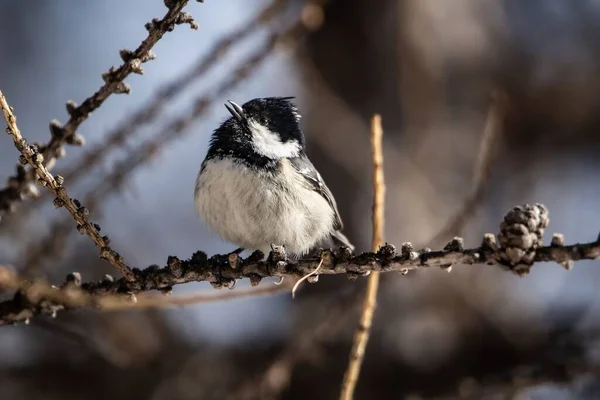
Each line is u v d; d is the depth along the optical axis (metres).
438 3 12.61
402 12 12.33
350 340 10.65
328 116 11.83
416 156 11.93
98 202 6.81
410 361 10.72
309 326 10.30
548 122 13.42
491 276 11.35
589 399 10.47
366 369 10.66
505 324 11.06
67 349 10.43
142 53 5.01
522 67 13.27
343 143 11.75
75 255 9.97
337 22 12.38
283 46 7.00
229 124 7.94
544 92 13.27
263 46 6.91
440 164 12.03
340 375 10.59
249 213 7.69
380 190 5.46
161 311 10.60
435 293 10.98
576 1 13.89
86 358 10.45
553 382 8.80
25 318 5.13
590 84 13.38
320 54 12.33
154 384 10.41
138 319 10.32
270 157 7.86
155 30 4.90
